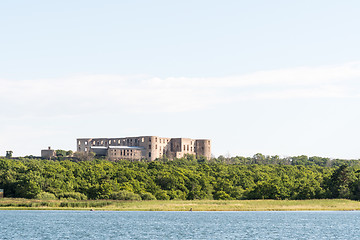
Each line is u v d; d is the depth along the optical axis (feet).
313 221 577.02
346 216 644.27
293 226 522.47
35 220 561.84
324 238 434.30
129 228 495.00
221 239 425.28
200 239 424.46
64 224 524.52
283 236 444.55
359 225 533.14
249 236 442.91
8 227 491.72
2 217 588.09
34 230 472.85
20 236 434.71
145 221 567.18
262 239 426.51
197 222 560.20
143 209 640.58
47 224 522.88
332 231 479.41
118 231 470.39
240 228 501.15
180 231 473.67
